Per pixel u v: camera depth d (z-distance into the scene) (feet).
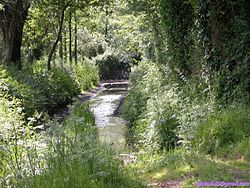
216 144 26.08
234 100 31.71
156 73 52.65
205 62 36.83
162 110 34.53
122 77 158.61
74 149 18.02
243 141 25.02
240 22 33.42
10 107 39.40
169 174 21.31
